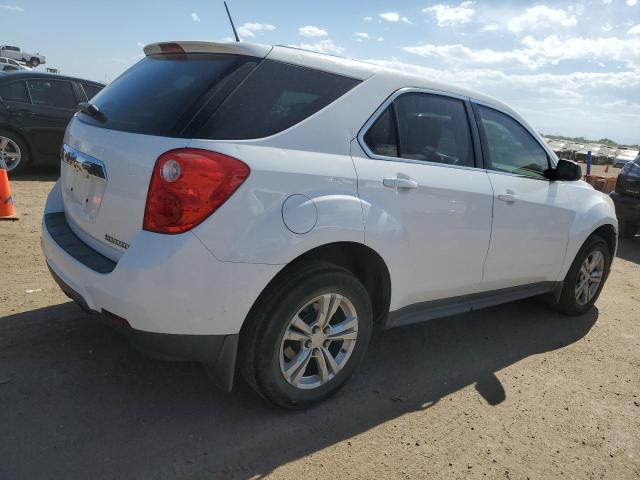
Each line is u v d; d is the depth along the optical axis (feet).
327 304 9.04
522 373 12.04
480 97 12.32
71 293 8.84
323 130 9.00
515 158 12.94
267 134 8.38
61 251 9.04
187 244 7.53
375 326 10.59
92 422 8.66
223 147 7.84
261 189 7.98
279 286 8.43
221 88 8.28
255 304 8.41
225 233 7.71
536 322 15.21
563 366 12.60
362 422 9.50
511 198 12.06
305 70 9.17
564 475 8.68
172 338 7.82
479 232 11.44
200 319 7.81
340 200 8.83
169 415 9.06
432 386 11.03
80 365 10.20
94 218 8.94
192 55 9.31
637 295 18.93
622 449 9.53
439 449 8.99
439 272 10.93
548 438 9.63
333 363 9.53
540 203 12.98
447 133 11.28
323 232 8.57
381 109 9.92
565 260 14.42
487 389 11.16
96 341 11.12
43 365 10.07
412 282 10.45
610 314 16.61
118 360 10.50
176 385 9.92
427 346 12.91
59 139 29.09
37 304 12.61
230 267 7.79
